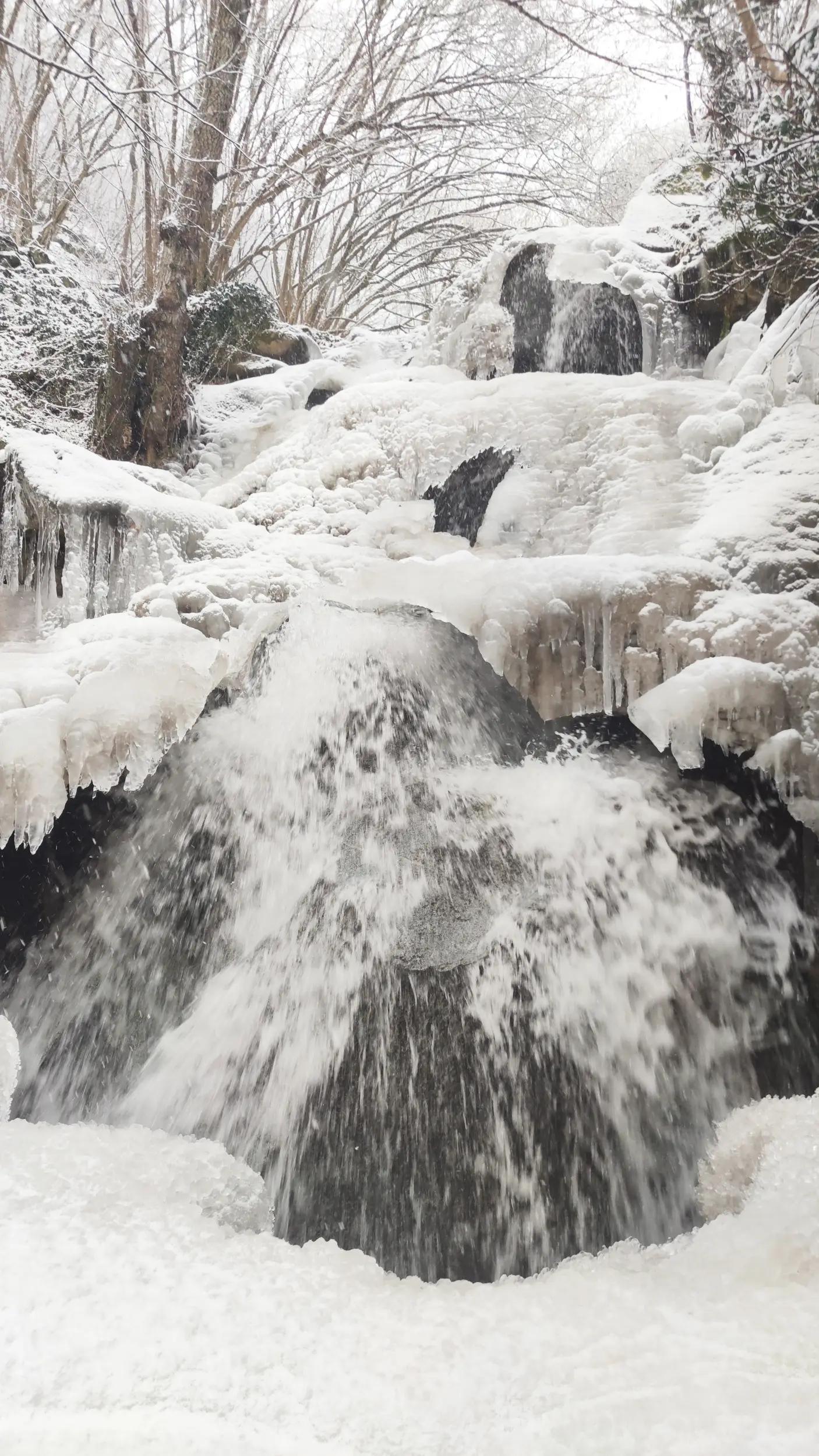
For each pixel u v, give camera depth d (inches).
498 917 141.6
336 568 209.6
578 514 214.8
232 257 623.5
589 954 136.6
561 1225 121.0
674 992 133.6
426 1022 132.3
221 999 147.1
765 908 141.5
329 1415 52.6
